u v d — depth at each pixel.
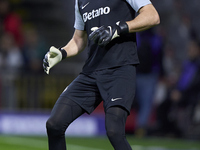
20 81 37.06
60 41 50.22
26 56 39.69
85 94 13.73
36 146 27.30
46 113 36.25
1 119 35.06
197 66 33.72
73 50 15.05
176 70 39.06
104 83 13.33
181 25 44.72
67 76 38.66
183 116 34.19
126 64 13.37
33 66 38.28
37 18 51.56
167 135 34.12
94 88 13.70
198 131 34.03
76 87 13.82
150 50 31.70
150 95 32.34
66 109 13.49
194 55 33.88
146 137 33.72
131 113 35.66
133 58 13.52
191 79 33.69
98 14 13.66
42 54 41.09
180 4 47.28
